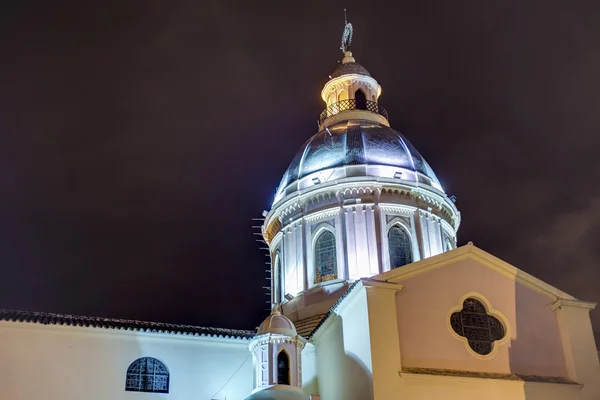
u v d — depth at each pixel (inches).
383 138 1672.0
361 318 1058.7
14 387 1144.8
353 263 1460.4
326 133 1729.8
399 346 1025.5
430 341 1051.9
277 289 1612.9
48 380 1169.4
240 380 1290.6
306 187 1604.3
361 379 1026.7
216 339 1306.6
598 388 1075.3
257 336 1176.8
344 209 1520.7
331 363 1190.3
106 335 1243.2
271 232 1697.8
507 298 1129.4
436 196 1577.3
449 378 1006.4
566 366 1098.1
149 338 1270.9
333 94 1909.4
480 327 1096.2
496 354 1072.8
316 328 1293.1
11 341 1176.2
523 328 1111.6
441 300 1090.7
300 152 1738.4
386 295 1056.2
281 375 1145.4
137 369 1243.2
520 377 1047.0
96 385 1198.3
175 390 1248.2
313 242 1542.8
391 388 977.5
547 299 1151.6
